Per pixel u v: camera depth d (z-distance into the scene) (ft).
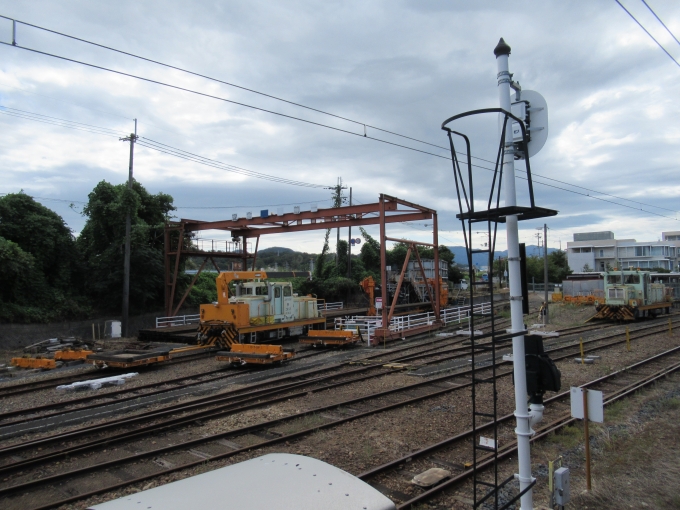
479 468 22.04
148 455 24.70
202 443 26.78
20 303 75.97
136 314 93.40
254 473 8.87
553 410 32.35
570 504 18.28
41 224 83.30
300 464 9.37
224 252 97.60
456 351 60.54
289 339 77.97
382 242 73.31
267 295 71.87
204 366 54.49
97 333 85.87
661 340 66.59
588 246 264.93
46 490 21.26
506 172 14.20
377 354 59.21
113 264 91.15
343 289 131.23
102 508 7.35
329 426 29.07
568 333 78.89
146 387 42.88
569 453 24.26
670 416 30.32
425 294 128.98
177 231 101.45
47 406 36.37
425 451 24.34
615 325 89.81
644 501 18.51
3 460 25.16
